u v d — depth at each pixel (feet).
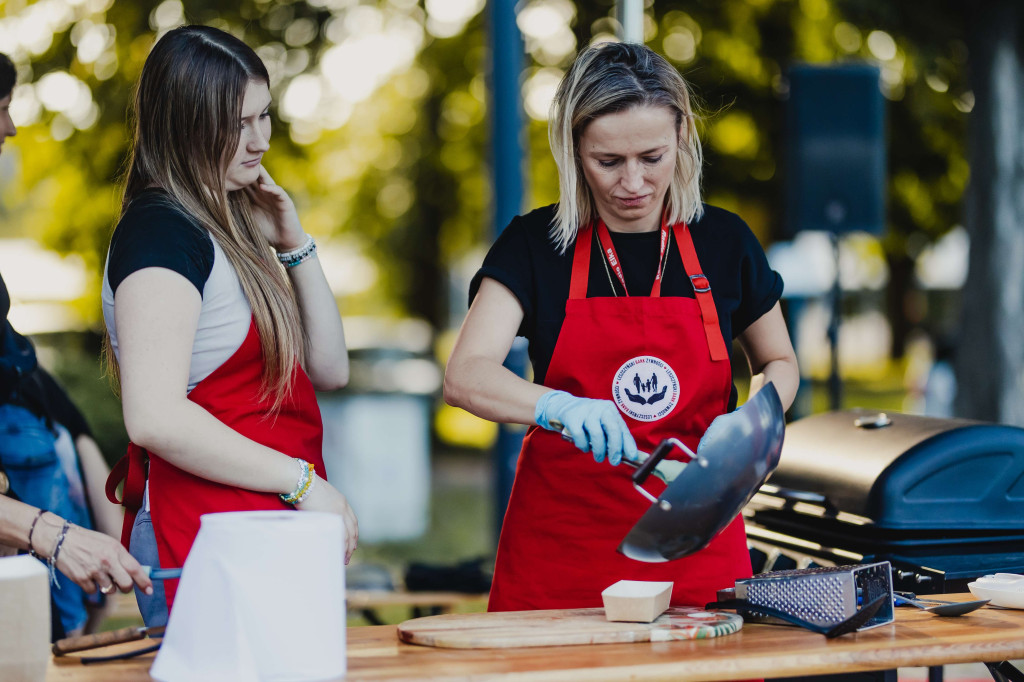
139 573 7.45
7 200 42.80
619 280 9.50
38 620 6.22
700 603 9.05
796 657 6.78
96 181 39.04
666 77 8.80
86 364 25.36
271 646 6.01
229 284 8.20
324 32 42.98
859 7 35.14
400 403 38.40
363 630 7.80
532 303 9.53
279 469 8.07
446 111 58.95
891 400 77.36
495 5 24.16
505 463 25.09
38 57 38.68
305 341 9.68
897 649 6.96
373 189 63.77
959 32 34.91
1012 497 10.62
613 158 8.75
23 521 7.52
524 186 24.64
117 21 38.45
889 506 10.31
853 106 22.98
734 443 6.89
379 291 76.69
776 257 45.32
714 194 45.68
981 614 8.15
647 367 9.21
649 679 6.49
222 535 6.04
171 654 6.13
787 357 10.08
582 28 40.22
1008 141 28.94
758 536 12.25
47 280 49.65
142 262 7.66
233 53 8.32
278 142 44.24
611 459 7.84
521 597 9.29
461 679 6.27
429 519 42.50
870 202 22.98
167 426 7.48
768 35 40.22
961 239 51.65
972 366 29.50
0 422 11.00
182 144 8.24
